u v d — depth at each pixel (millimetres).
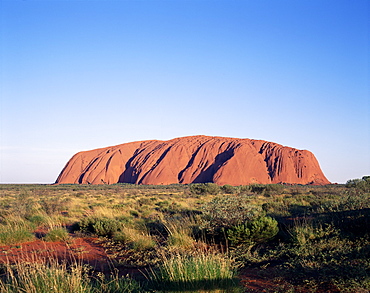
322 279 6594
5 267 7980
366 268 6812
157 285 6172
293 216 13789
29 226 14883
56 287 5484
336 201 12938
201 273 5898
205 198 32250
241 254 9086
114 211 19766
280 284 6570
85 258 9719
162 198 34156
